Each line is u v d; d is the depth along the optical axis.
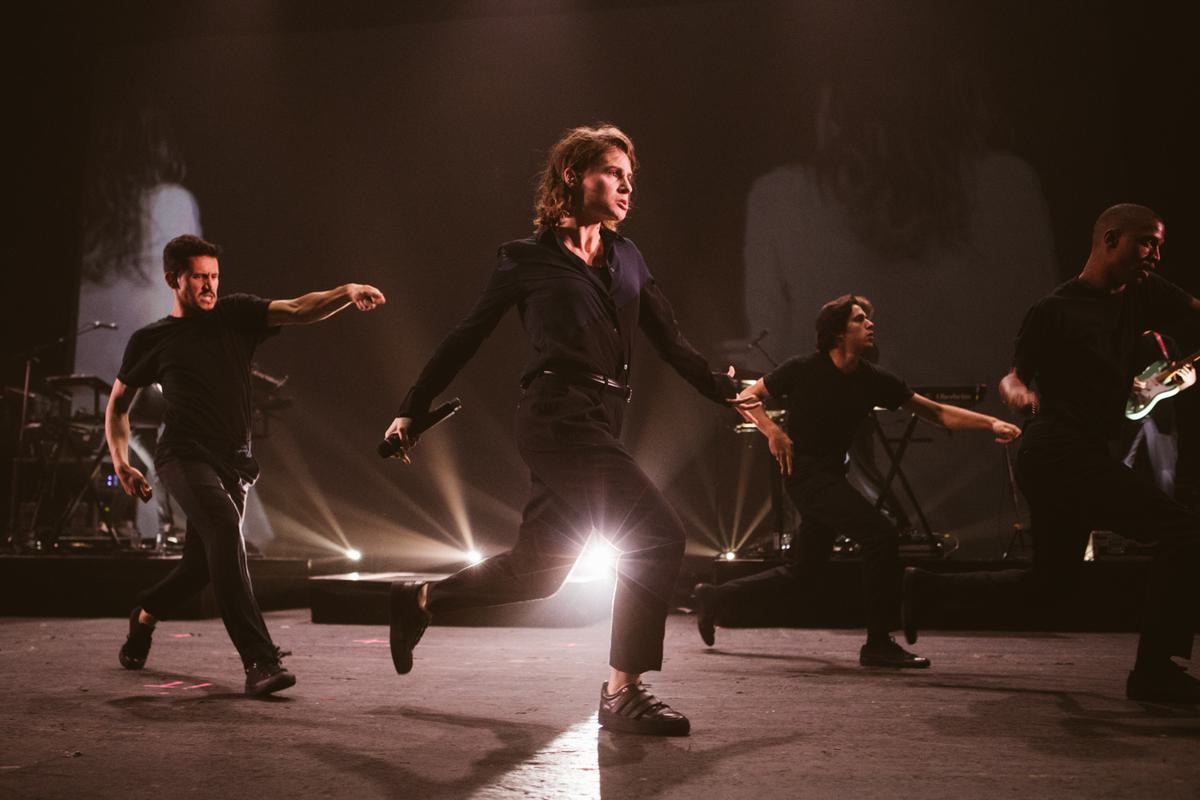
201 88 11.68
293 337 11.37
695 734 2.22
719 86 10.80
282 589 6.57
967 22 10.31
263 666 2.78
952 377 10.05
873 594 3.57
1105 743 2.12
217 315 3.16
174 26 11.71
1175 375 3.62
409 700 2.71
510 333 10.88
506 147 11.23
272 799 1.65
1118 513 2.63
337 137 11.50
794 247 10.48
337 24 11.59
